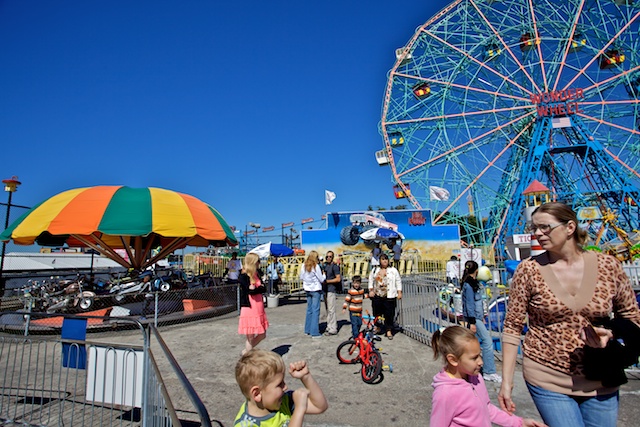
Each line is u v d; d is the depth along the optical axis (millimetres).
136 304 9727
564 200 26938
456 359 2246
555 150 27859
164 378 5406
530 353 2215
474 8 29562
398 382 5066
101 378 3797
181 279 11797
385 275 7500
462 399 2189
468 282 5215
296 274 17547
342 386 4961
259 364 1978
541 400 2145
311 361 6074
